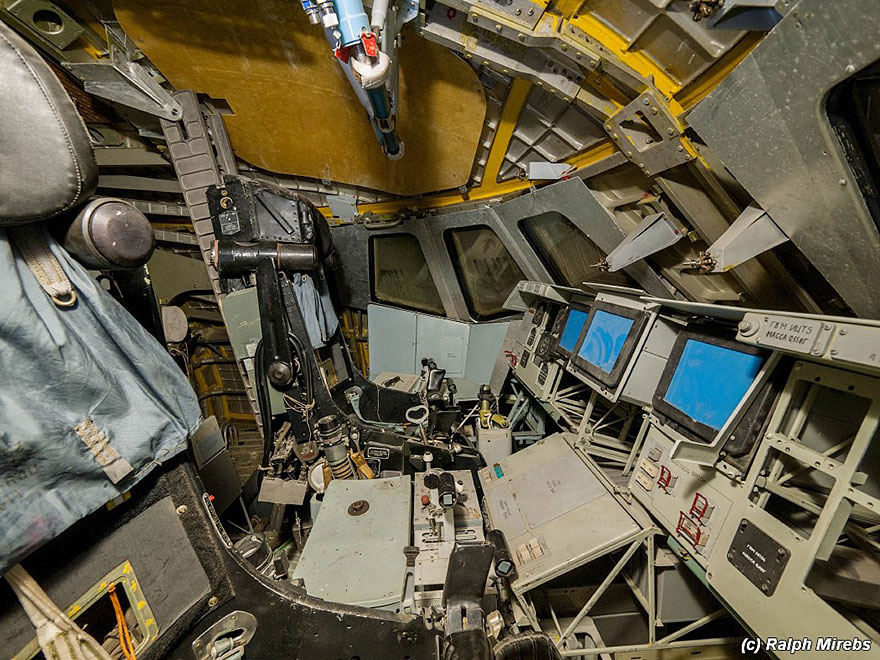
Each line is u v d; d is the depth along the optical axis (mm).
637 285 3275
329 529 2137
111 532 987
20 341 828
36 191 823
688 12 1608
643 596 2232
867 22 1040
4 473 791
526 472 2863
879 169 1365
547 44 1926
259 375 2980
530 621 2105
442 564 2004
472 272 4270
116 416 975
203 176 3088
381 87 1901
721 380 1768
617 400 2385
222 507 2912
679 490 1839
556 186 2906
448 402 4047
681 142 1999
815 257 1680
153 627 1053
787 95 1321
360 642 1407
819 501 1440
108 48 2506
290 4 2227
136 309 1435
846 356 1182
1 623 796
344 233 4438
